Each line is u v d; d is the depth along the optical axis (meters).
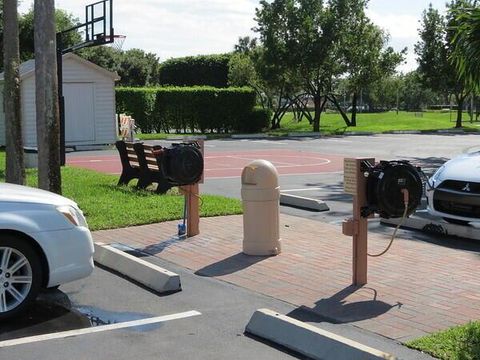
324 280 6.80
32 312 5.89
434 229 9.05
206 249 8.29
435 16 42.75
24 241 5.63
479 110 64.06
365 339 5.05
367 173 6.27
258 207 7.83
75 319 5.69
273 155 22.88
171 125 36.78
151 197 12.03
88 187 13.33
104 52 59.31
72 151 25.47
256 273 7.12
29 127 25.92
